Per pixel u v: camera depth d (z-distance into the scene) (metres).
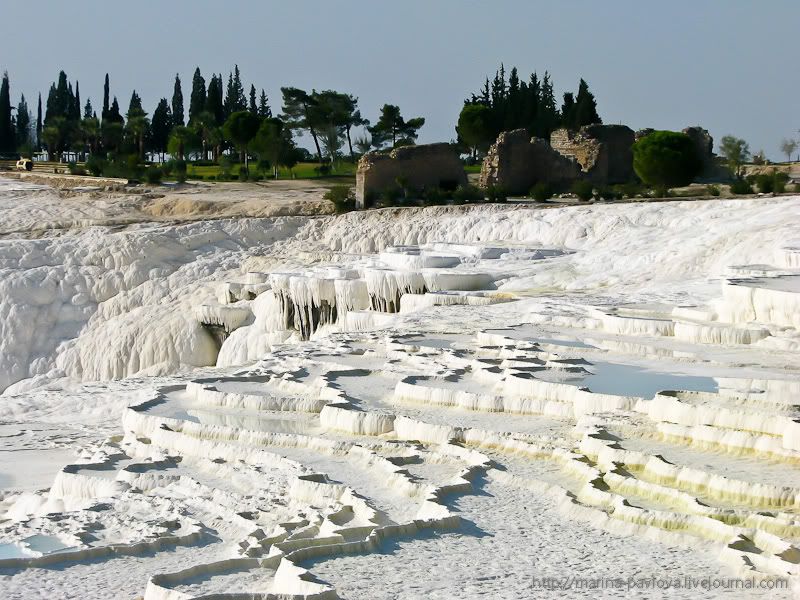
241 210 74.81
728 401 23.23
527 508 19.97
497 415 25.92
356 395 28.80
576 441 22.98
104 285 63.75
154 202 79.62
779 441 20.80
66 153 143.88
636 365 29.19
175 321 58.16
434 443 24.48
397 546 18.16
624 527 18.64
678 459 20.80
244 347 53.72
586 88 105.31
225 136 109.31
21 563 18.98
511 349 31.83
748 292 33.47
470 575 16.86
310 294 51.00
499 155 73.19
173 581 17.34
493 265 51.66
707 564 17.03
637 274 47.16
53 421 35.91
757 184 65.00
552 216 59.69
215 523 21.09
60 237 68.94
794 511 18.36
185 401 31.17
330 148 119.12
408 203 70.69
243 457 25.22
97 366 58.69
